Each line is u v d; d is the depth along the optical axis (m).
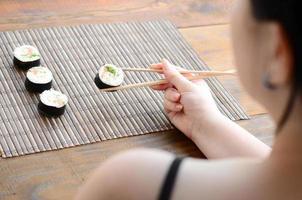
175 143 1.16
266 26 0.58
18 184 1.03
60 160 1.08
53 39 1.32
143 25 1.42
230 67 1.35
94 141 1.12
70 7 1.42
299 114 0.59
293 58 0.54
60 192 1.03
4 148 1.08
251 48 0.62
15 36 1.31
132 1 1.48
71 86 1.21
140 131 1.16
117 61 1.30
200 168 0.68
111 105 1.19
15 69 1.23
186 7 1.51
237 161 0.69
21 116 1.14
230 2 1.55
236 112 1.24
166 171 0.68
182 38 1.40
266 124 1.23
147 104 1.22
